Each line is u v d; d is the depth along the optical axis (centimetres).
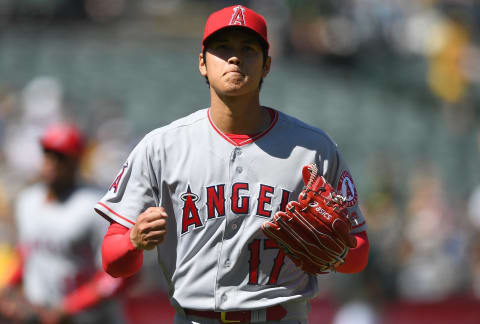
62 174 1812
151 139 1012
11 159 3825
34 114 4266
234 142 995
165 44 6347
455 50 5741
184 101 5378
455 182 4884
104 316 1784
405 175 4550
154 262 2834
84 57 5778
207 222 979
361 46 6169
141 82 5534
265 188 984
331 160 1021
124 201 1012
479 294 3198
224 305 977
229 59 962
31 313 1802
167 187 998
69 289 1808
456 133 5441
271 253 984
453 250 3356
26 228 1838
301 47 6069
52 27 6384
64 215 1806
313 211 947
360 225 1038
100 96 5225
